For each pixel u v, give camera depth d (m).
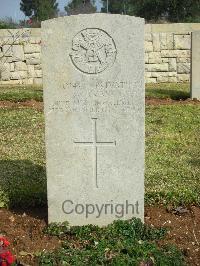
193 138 3.58
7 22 10.23
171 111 4.59
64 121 1.94
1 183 2.50
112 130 1.95
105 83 1.91
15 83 6.93
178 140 3.52
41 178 2.58
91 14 1.86
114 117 1.94
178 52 7.10
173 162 2.93
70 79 1.91
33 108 4.82
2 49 6.83
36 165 2.86
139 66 1.90
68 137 1.95
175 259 1.72
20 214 2.18
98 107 1.93
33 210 2.24
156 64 7.13
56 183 1.99
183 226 2.06
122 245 1.82
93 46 1.88
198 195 2.32
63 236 1.96
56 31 1.87
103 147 1.96
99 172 1.98
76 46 1.88
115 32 1.88
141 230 1.96
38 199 2.27
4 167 2.82
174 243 1.90
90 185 1.99
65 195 2.00
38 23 10.85
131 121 1.94
